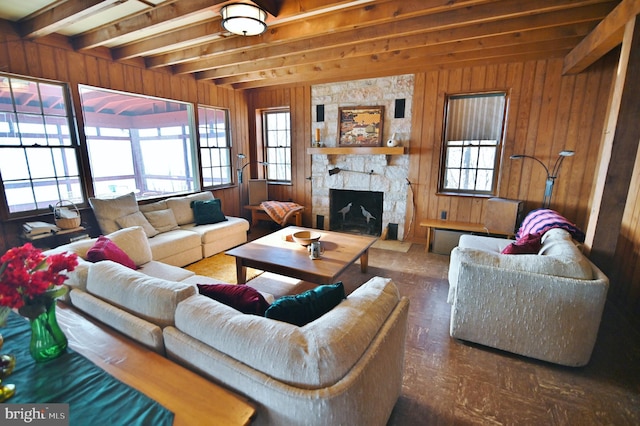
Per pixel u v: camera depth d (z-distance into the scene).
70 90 3.31
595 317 1.90
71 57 3.29
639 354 2.17
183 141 6.57
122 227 3.46
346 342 1.15
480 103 4.15
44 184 3.22
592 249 2.58
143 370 1.25
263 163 5.71
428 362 2.10
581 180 3.75
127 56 3.56
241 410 1.06
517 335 2.10
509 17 2.68
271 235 3.62
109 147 7.20
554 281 1.94
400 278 3.47
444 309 2.80
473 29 2.96
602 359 2.12
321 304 1.50
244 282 3.12
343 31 3.12
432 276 3.52
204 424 1.00
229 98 5.35
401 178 4.73
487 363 2.09
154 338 1.37
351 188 5.12
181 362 1.33
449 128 4.38
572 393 1.83
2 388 1.07
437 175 4.48
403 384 1.90
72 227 3.15
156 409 1.03
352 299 1.47
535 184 3.98
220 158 5.36
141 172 7.88
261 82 5.14
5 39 2.80
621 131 2.36
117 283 1.61
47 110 3.21
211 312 1.32
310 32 2.84
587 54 2.92
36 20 2.74
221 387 1.18
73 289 1.80
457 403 1.75
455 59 3.83
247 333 1.19
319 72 4.47
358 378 1.08
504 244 3.21
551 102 3.75
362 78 4.65
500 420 1.64
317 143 5.10
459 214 4.45
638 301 2.46
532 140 3.90
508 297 2.08
